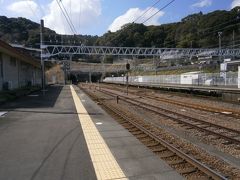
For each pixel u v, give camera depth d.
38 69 80.00
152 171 7.69
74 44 82.56
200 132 13.48
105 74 150.25
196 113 20.25
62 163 8.39
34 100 31.22
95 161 8.56
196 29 117.62
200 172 7.60
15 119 17.00
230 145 11.03
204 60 105.31
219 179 6.89
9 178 7.29
